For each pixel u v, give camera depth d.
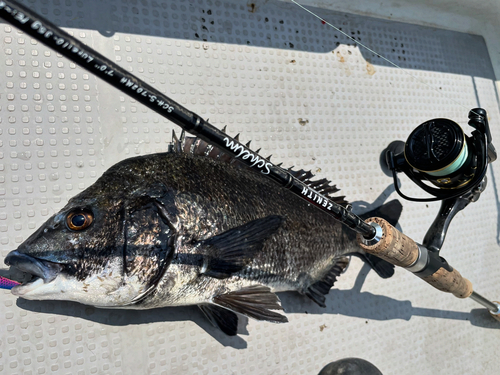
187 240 0.35
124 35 0.44
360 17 0.58
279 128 0.50
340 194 0.52
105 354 0.39
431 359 0.53
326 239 0.44
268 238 0.39
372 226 0.36
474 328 0.57
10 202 0.38
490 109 0.66
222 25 0.49
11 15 0.17
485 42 0.68
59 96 0.41
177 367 0.41
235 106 0.48
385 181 0.55
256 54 0.50
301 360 0.46
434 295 0.55
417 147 0.39
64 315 0.38
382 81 0.58
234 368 0.43
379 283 0.52
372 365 0.46
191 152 0.39
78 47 0.19
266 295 0.39
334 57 0.55
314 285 0.45
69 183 0.40
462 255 0.59
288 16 0.53
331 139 0.53
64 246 0.31
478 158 0.39
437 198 0.42
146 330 0.40
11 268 0.37
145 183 0.34
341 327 0.49
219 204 0.36
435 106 0.61
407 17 0.61
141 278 0.33
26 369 0.36
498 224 0.63
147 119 0.44
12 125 0.39
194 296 0.36
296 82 0.52
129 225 0.33
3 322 0.36
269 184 0.40
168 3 0.46
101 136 0.42
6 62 0.39
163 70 0.45
